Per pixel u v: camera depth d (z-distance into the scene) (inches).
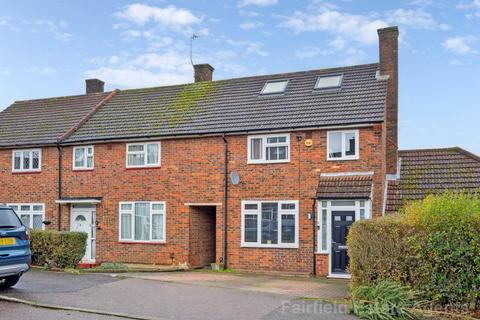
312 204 745.0
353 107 770.8
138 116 928.9
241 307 430.3
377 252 454.3
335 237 720.3
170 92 992.2
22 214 940.0
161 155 846.5
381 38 848.9
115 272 654.5
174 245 824.3
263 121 796.0
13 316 388.2
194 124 844.6
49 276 577.3
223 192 799.7
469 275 422.6
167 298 464.8
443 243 430.9
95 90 1150.3
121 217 864.9
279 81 916.6
